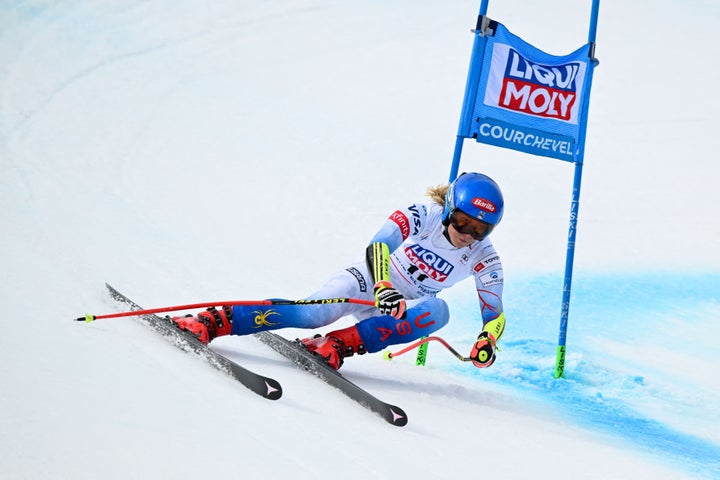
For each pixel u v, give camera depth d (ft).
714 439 54.19
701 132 172.45
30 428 33.83
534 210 122.72
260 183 115.85
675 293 94.27
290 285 76.84
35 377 39.55
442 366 63.57
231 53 184.65
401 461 38.65
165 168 114.32
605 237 113.91
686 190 140.46
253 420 39.99
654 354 75.51
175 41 183.01
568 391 62.28
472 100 63.98
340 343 52.54
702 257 108.27
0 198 82.58
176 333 49.52
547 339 76.64
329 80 179.42
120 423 36.09
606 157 154.71
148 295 62.49
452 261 54.13
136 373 43.14
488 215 49.42
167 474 32.17
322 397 46.44
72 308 53.31
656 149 161.38
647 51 219.20
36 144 111.96
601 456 46.62
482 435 46.21
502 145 64.85
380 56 198.39
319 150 137.39
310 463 36.06
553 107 65.87
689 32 234.17
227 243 86.53
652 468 45.98
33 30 168.66
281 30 203.62
